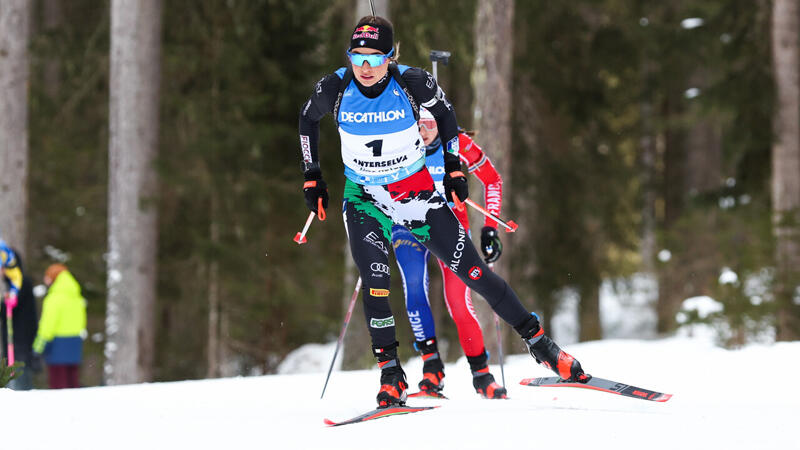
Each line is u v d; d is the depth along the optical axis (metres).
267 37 47.78
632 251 63.34
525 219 56.12
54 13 58.28
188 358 55.78
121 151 41.22
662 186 73.06
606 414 11.18
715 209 53.81
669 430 10.09
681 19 57.31
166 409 13.78
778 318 45.66
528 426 10.38
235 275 49.69
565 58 55.16
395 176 12.66
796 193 48.53
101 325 58.06
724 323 47.12
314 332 62.25
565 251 57.03
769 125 49.47
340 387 17.09
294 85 48.59
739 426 10.28
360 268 12.80
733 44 51.75
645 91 61.31
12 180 38.88
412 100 12.31
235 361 55.31
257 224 49.50
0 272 28.20
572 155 56.88
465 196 12.53
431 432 10.22
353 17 48.84
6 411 13.02
